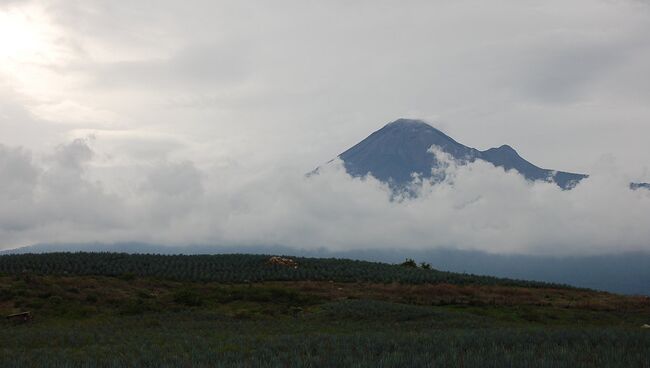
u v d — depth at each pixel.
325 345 25.38
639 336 25.91
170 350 26.06
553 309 58.38
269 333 36.97
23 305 52.16
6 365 21.92
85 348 28.44
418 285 76.12
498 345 24.02
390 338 27.75
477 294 68.81
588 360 18.92
